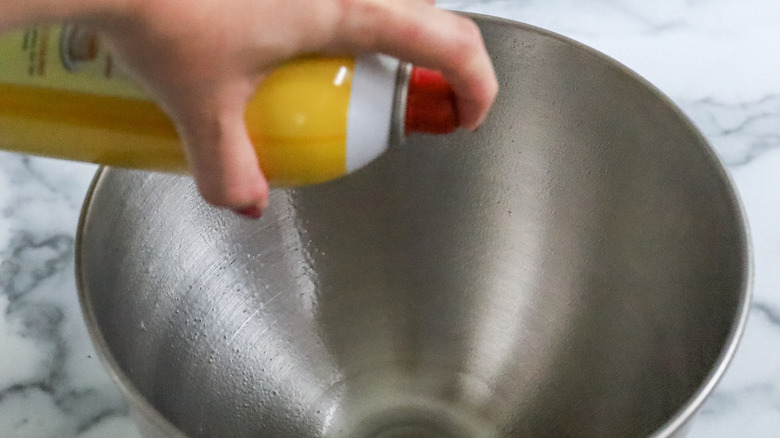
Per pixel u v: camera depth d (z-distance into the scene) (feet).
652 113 2.07
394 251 2.39
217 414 2.17
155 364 2.07
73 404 2.19
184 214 2.14
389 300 2.43
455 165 2.30
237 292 2.27
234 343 2.26
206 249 2.20
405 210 2.35
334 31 1.69
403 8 1.68
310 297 2.37
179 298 2.16
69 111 1.81
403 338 2.45
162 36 1.62
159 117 1.78
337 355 2.41
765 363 2.22
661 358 2.08
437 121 1.80
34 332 2.27
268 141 1.78
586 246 2.27
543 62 2.17
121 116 1.79
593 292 2.26
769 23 2.69
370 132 1.80
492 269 2.39
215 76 1.65
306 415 2.34
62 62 1.77
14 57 1.78
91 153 1.88
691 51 2.64
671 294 2.08
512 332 2.37
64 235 2.39
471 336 2.41
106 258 1.97
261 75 1.70
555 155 2.25
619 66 2.08
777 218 2.37
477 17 2.15
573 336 2.28
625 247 2.19
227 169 1.73
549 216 2.30
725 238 1.93
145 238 2.07
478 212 2.35
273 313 2.32
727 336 1.79
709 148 1.97
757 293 2.30
